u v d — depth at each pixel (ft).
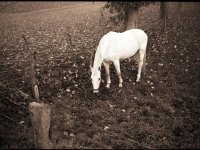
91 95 26.84
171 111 24.94
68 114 23.07
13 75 30.01
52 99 25.36
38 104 15.89
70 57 36.50
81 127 21.27
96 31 54.29
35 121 15.94
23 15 78.18
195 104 26.55
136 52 31.07
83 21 66.08
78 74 30.91
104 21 63.52
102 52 25.61
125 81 30.37
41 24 64.44
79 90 27.55
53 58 36.14
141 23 59.62
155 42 44.65
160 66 34.78
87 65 33.45
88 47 41.96
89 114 23.36
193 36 47.85
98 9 83.51
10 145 17.17
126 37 28.35
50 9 88.53
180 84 30.50
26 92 26.00
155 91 28.55
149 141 20.61
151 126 22.40
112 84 29.53
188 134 21.83
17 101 23.93
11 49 40.91
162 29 51.60
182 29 52.54
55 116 22.17
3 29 58.39
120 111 24.36
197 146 20.25
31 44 44.32
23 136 18.53
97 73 25.25
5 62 34.30
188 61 36.47
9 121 20.75
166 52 39.83
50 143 16.69
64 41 46.37
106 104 25.36
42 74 29.89
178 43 43.96
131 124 22.49
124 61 35.63
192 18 60.80
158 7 77.61
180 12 66.49
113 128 21.62
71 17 73.00
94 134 20.66
